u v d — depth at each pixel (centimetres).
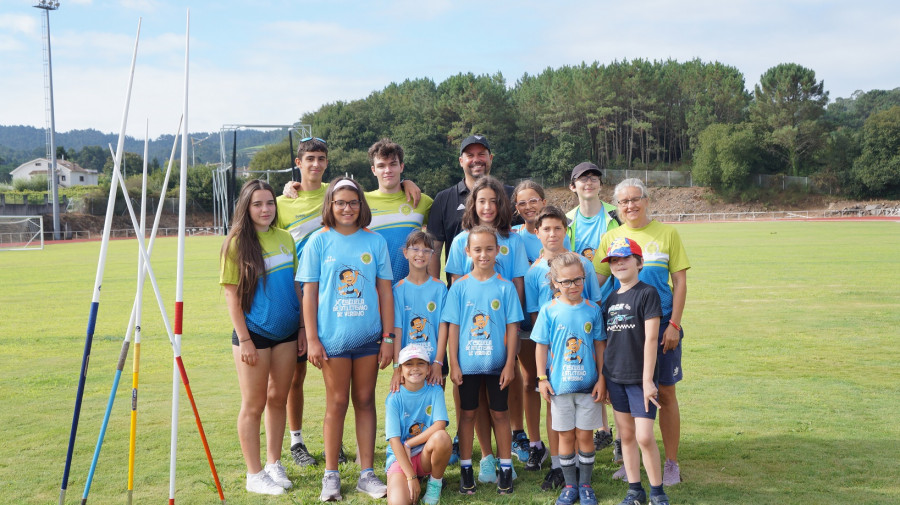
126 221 5872
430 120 8206
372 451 459
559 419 427
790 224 4694
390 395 447
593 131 8338
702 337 920
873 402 614
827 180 7062
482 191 486
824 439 518
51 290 1628
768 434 533
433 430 432
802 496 415
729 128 7156
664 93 8162
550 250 484
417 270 476
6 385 723
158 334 1026
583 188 543
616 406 425
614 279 482
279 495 438
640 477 463
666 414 450
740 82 8350
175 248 3416
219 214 6025
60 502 365
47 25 4491
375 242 461
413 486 421
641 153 8219
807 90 7238
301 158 534
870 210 6388
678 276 460
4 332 1052
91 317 360
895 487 427
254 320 450
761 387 671
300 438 515
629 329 420
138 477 465
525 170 7988
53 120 4591
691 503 410
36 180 7256
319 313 451
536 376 496
